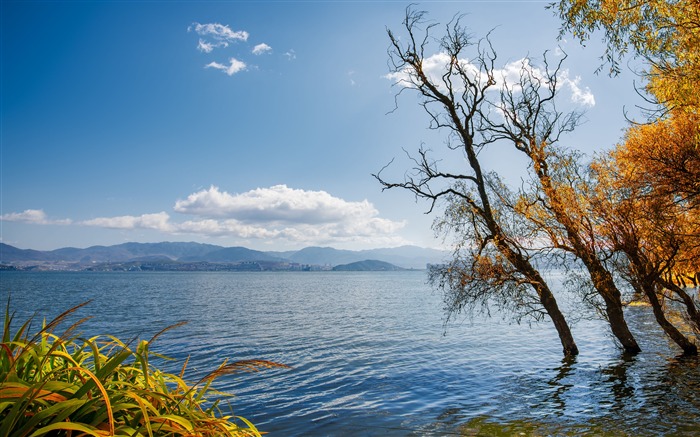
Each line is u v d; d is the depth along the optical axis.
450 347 28.06
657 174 15.07
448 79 21.45
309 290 132.75
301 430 12.89
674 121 14.70
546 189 19.39
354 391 17.53
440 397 16.22
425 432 12.37
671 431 11.40
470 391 16.94
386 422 13.42
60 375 2.88
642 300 20.64
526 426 12.44
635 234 17.92
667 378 17.02
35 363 2.66
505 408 14.40
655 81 11.82
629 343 21.11
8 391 2.17
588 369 19.67
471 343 29.44
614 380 17.34
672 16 9.98
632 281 19.70
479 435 11.92
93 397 2.47
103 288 137.38
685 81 9.93
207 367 22.81
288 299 88.12
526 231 20.20
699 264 18.77
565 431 11.86
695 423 11.89
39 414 2.12
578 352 23.14
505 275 20.52
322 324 43.59
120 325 42.78
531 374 19.48
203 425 2.86
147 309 62.97
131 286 155.75
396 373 20.80
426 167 21.47
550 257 20.05
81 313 56.00
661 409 13.25
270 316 52.44
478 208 20.59
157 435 2.60
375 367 22.44
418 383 18.61
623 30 10.49
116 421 2.53
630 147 16.70
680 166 14.26
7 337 2.48
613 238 18.41
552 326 36.81
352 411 14.73
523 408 14.29
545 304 21.95
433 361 23.61
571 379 18.05
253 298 91.56
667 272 18.73
